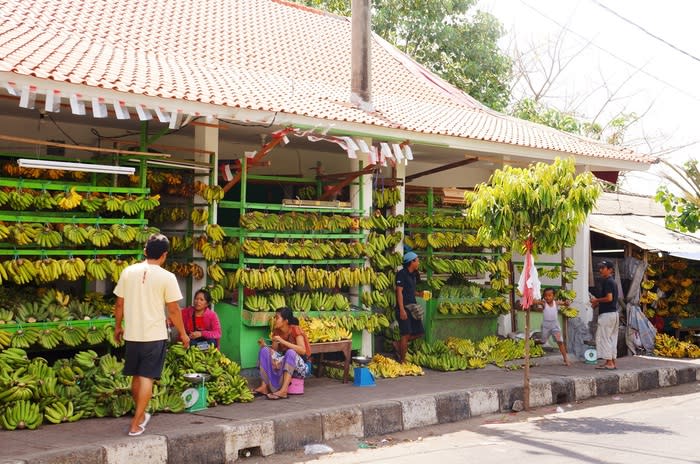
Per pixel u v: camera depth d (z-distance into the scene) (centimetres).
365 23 1206
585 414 994
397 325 1220
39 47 947
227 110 934
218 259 1022
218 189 1016
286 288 1142
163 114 884
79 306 867
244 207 1025
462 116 1414
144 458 657
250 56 1362
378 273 1168
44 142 815
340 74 1453
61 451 610
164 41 1270
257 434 744
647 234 1630
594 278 1709
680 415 983
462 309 1273
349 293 1172
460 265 1277
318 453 758
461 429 889
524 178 965
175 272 1020
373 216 1174
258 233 1024
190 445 690
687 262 1691
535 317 1435
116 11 1331
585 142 1512
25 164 785
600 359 1270
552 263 1435
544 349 1388
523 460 710
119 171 844
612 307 1262
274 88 1142
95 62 952
